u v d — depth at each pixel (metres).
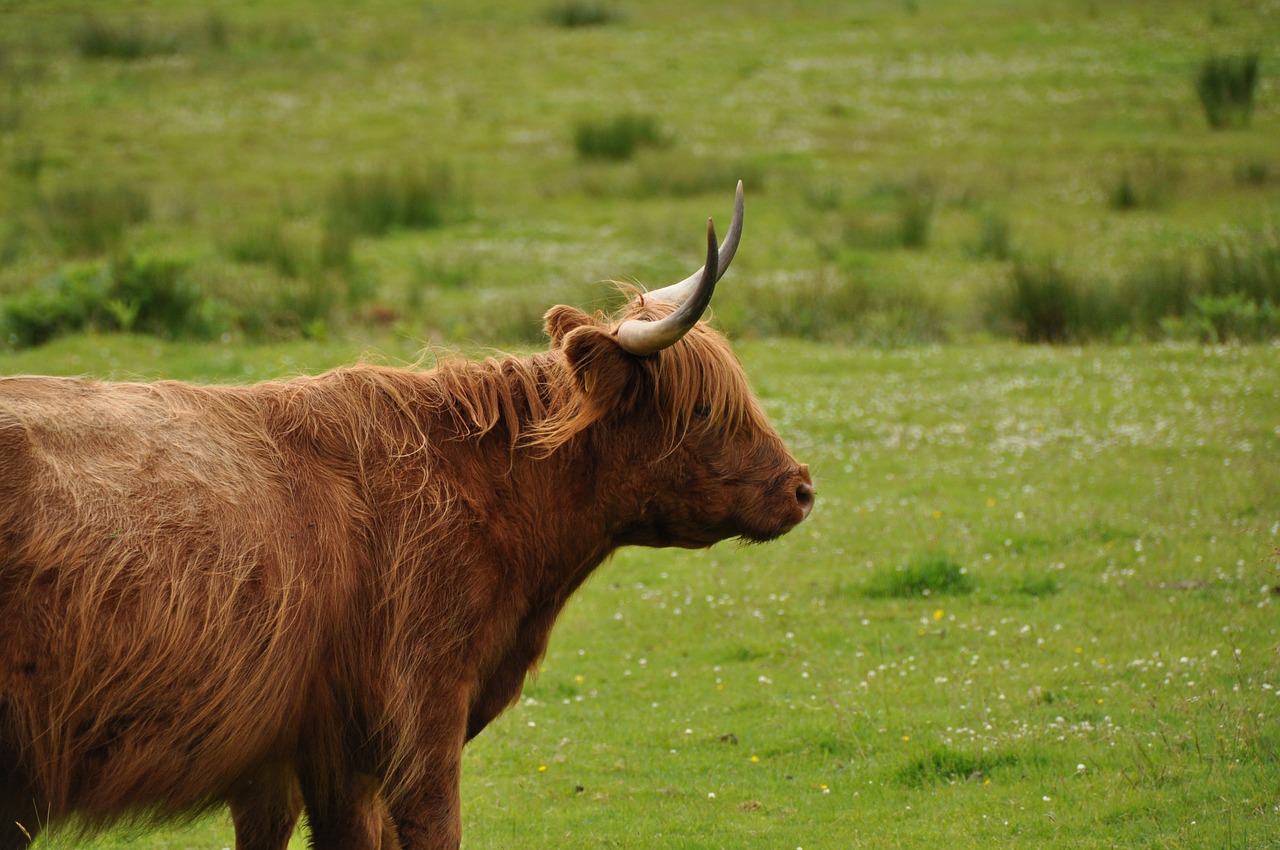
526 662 17.56
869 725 25.59
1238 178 99.56
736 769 24.50
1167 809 20.27
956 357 59.53
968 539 36.50
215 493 14.41
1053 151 112.50
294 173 108.81
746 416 17.67
